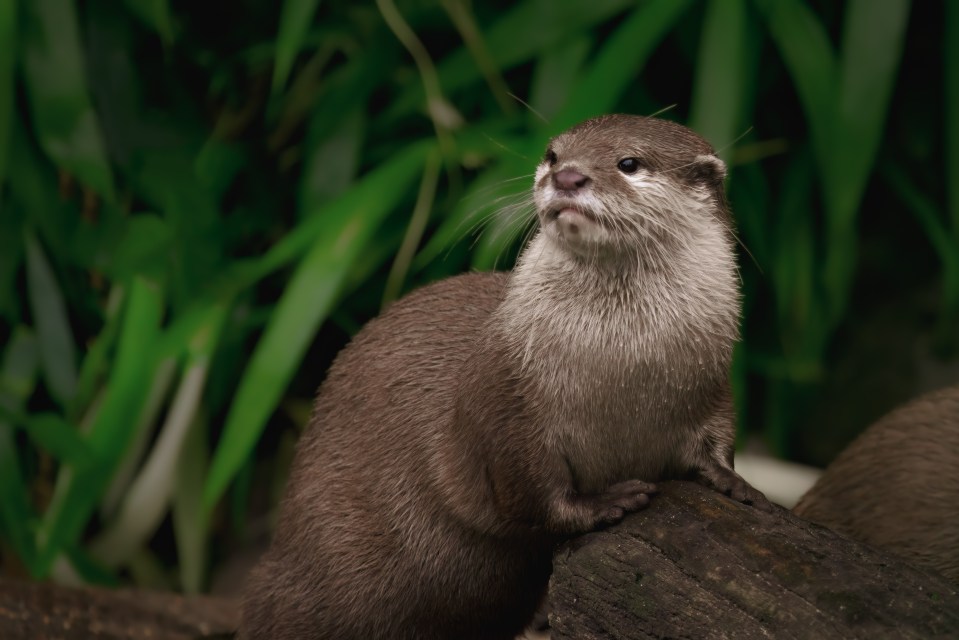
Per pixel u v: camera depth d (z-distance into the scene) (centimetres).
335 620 620
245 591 656
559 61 898
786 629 469
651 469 555
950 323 1015
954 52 928
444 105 925
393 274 911
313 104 1009
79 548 945
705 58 852
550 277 545
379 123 975
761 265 980
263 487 1063
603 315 534
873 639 452
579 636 527
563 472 543
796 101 998
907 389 1029
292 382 1053
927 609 459
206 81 1021
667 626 499
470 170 971
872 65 860
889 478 702
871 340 1048
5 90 885
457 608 609
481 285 624
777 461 1025
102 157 918
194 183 972
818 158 888
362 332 641
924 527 686
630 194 525
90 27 980
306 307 849
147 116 992
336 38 986
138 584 1027
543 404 539
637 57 859
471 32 912
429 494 588
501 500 554
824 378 1054
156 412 967
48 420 904
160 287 931
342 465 616
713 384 543
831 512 717
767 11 890
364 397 615
